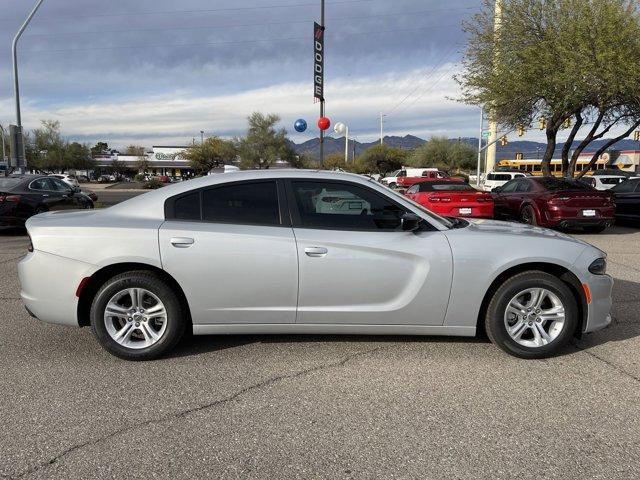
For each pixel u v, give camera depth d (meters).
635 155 53.75
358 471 2.74
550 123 18.58
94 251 4.07
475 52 17.05
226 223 4.19
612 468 2.76
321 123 14.91
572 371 4.03
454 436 3.08
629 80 13.52
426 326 4.23
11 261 8.69
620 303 5.95
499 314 4.20
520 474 2.71
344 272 4.12
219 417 3.31
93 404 3.48
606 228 13.37
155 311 4.18
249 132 50.38
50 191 12.72
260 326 4.22
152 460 2.84
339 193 4.28
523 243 4.20
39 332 4.94
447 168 67.88
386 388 3.73
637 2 13.84
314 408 3.44
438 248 4.13
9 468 2.75
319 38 14.80
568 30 14.27
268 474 2.71
